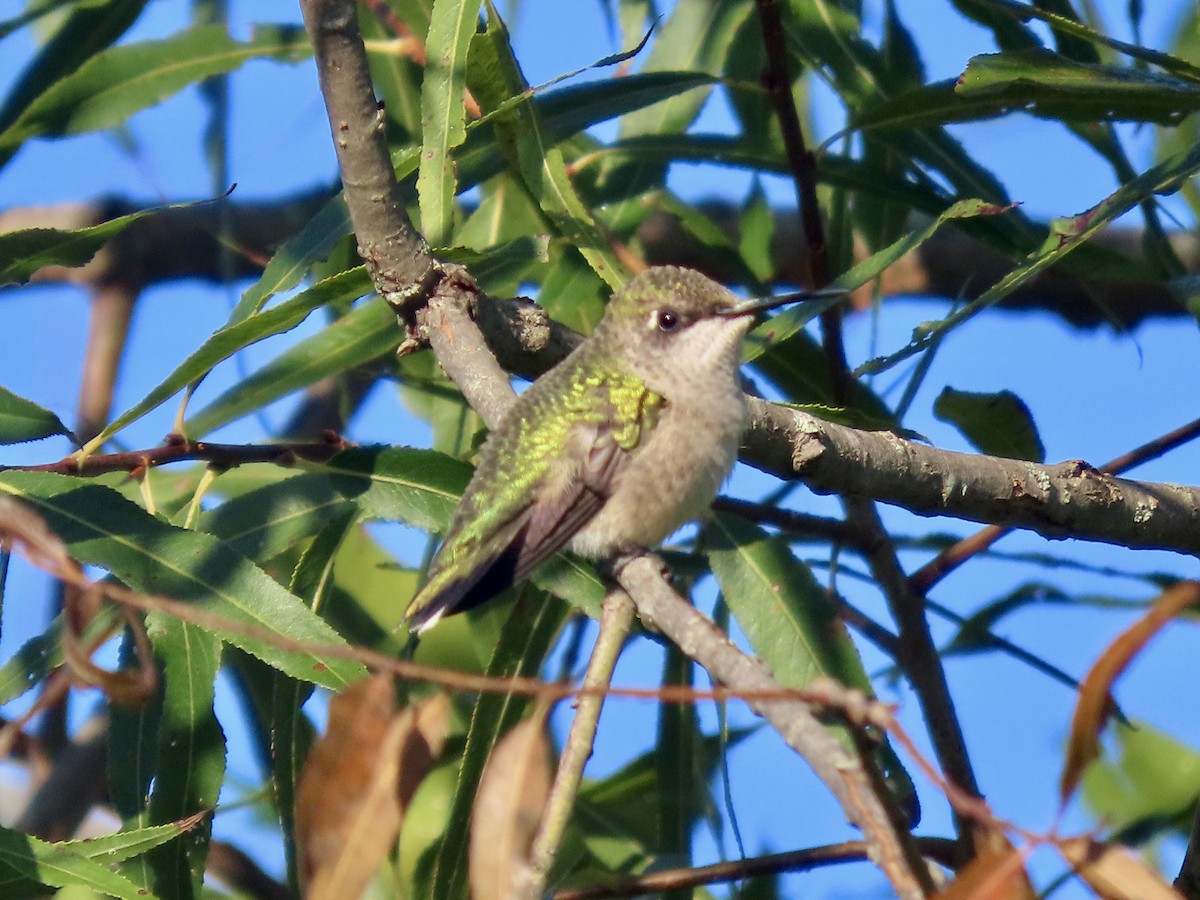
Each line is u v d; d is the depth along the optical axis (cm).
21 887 668
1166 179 677
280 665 600
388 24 937
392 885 855
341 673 600
